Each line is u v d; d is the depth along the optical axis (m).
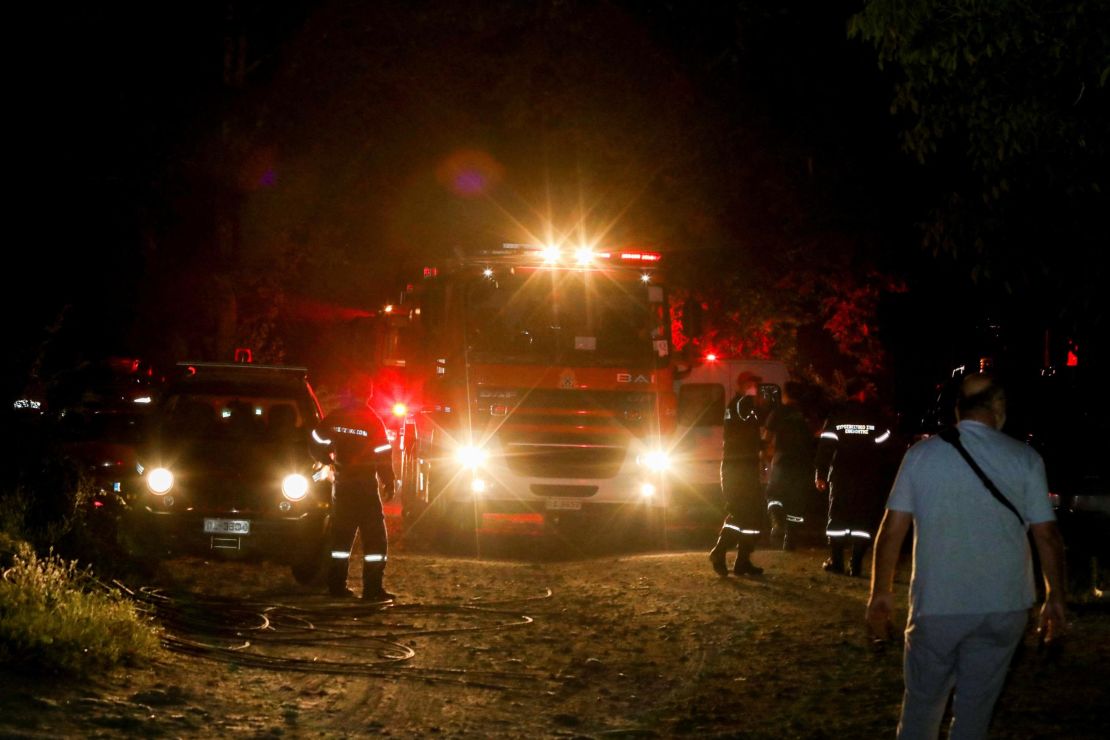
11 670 8.07
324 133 31.61
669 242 28.86
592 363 17.67
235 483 13.97
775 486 16.58
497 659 10.11
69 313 26.12
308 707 8.41
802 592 12.93
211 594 12.52
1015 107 10.74
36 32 28.23
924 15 10.16
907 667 6.02
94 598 9.71
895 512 6.02
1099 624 10.83
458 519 17.84
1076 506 13.34
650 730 8.02
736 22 28.62
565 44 28.84
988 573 5.84
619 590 13.19
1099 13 9.91
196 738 7.31
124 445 17.77
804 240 28.67
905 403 31.12
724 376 21.23
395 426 23.91
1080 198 11.66
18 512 12.39
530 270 17.72
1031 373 17.44
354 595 12.81
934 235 12.20
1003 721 7.93
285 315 38.69
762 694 8.98
